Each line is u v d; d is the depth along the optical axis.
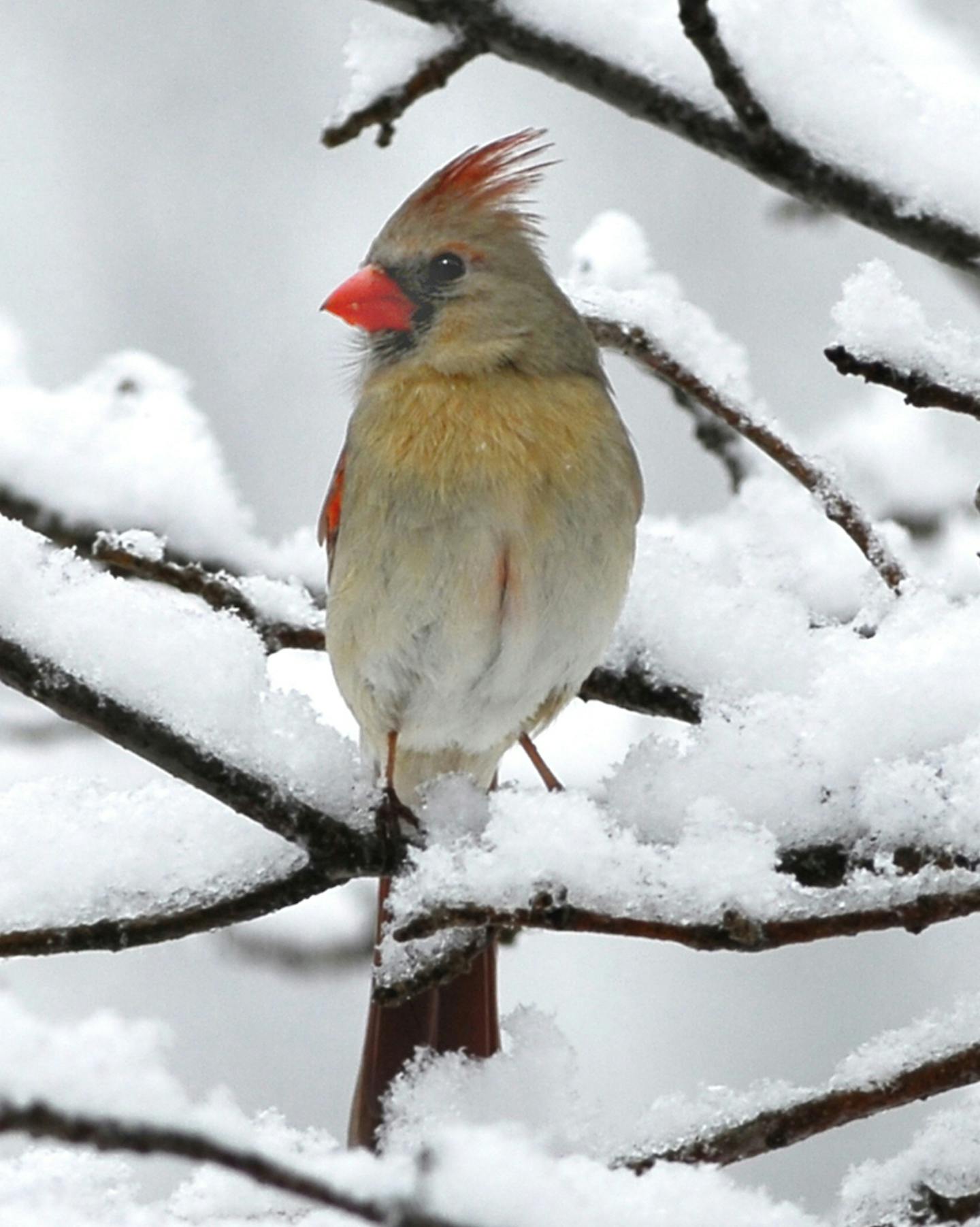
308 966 10.62
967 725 5.52
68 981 10.87
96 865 5.62
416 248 7.21
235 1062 10.72
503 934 6.65
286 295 12.99
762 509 8.54
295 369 12.77
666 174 12.49
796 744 5.58
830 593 8.14
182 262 13.03
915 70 9.41
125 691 5.54
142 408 8.48
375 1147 6.08
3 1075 3.78
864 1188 5.53
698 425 8.78
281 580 8.19
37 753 10.53
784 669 6.81
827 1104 5.20
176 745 5.51
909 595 6.22
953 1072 5.17
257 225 13.16
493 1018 6.54
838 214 5.33
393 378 7.18
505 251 7.19
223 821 5.71
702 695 6.94
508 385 7.07
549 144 9.87
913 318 5.85
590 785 9.54
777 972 11.33
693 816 5.13
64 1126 3.75
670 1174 4.68
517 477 6.94
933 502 10.18
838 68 5.33
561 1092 5.67
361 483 7.10
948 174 5.28
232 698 5.63
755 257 12.16
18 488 8.11
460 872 5.10
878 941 11.26
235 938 10.62
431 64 5.46
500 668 7.11
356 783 5.70
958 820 5.21
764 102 5.25
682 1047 11.19
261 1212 5.48
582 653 7.06
